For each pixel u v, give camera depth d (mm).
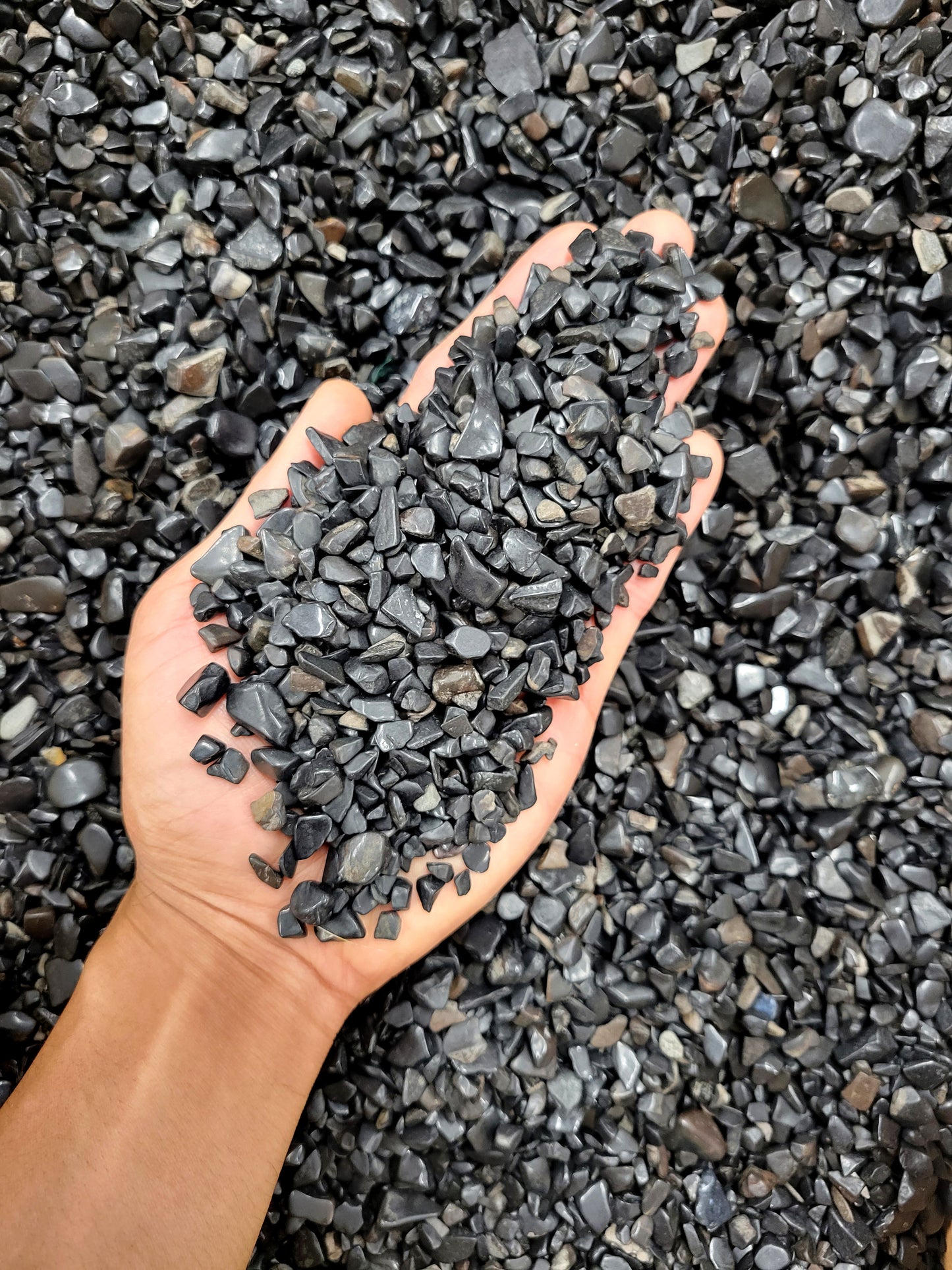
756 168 257
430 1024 233
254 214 247
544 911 239
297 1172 225
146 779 209
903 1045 240
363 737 206
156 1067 199
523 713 216
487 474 214
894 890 246
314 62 255
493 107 257
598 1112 235
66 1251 178
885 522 256
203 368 240
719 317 249
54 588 244
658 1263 229
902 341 256
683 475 224
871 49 251
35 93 251
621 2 256
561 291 224
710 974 240
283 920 201
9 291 249
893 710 256
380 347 255
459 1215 228
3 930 233
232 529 217
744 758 254
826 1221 232
